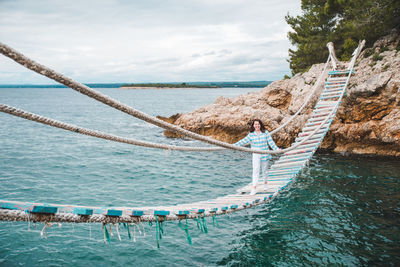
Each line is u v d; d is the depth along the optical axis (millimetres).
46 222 3564
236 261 6586
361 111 17250
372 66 18484
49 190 10898
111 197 10312
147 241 7426
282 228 8016
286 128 20219
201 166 14977
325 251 6840
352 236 7453
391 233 7527
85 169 14062
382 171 13094
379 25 21516
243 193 9039
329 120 13375
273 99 23594
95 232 7832
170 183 12047
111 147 19953
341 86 17031
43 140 22172
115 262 6527
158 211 5133
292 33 30328
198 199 10273
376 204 9359
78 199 10055
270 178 9891
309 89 21062
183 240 7500
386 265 6234
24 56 2424
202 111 25375
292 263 6434
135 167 14594
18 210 3305
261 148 8445
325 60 27016
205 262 6570
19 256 6629
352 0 23875
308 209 9148
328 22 27750
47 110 56812
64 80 2703
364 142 17016
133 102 89125
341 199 9859
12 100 96312
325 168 13789
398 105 16078
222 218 8758
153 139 23781
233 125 21953
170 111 56938
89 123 35438
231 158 16906
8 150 18156
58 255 6723
